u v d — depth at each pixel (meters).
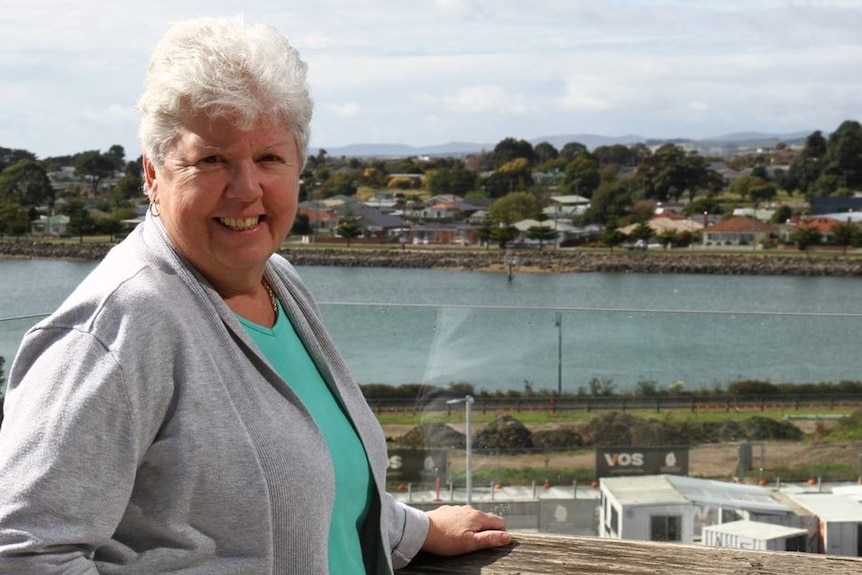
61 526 0.97
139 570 1.04
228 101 1.07
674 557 1.44
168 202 1.12
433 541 1.46
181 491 1.04
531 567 1.42
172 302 1.07
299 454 1.10
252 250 1.13
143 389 1.02
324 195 109.44
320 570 1.12
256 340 1.21
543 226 89.94
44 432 0.97
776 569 1.38
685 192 111.62
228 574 1.06
